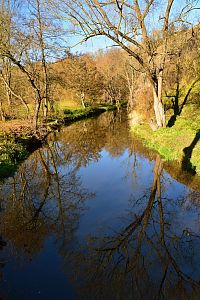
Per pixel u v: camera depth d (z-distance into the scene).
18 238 9.01
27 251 8.24
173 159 15.88
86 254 8.05
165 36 19.36
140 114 31.88
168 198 11.62
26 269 7.39
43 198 12.35
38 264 7.62
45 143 23.73
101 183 14.12
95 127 32.81
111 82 62.97
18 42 22.36
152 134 22.02
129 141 23.53
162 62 20.42
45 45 23.55
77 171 16.39
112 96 65.62
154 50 19.86
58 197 12.43
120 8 16.41
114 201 11.75
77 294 6.47
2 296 6.39
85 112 45.38
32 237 9.06
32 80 24.09
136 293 6.57
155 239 8.80
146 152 19.11
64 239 8.89
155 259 7.82
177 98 30.81
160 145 18.70
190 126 20.44
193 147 15.51
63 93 53.16
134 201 11.65
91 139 25.81
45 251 8.23
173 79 36.03
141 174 14.99
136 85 45.81
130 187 13.27
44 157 19.28
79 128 32.25
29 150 20.31
